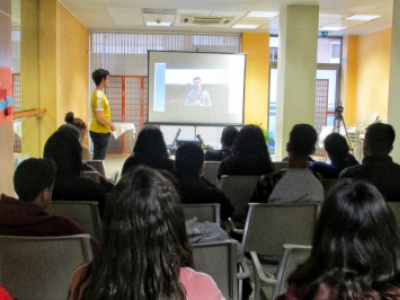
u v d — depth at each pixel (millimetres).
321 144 8883
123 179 964
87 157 4184
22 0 5699
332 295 861
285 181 2363
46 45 6137
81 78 8156
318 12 6449
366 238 846
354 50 9719
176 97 8094
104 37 9008
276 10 6738
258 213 2221
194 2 6203
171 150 7949
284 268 1661
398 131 4699
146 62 9180
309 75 6555
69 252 1623
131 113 9344
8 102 3605
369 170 2402
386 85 8453
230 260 1729
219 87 8117
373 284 842
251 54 9250
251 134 3193
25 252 1614
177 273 935
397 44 4676
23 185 1795
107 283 901
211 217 2188
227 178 3008
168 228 928
